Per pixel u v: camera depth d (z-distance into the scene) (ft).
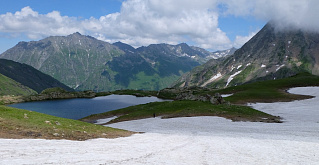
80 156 65.16
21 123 109.19
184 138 127.95
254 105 395.34
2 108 131.64
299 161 72.28
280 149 91.71
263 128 172.55
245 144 104.17
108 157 66.59
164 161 65.72
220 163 66.64
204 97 368.68
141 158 68.64
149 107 372.17
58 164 54.54
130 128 199.93
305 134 140.67
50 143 84.07
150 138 126.00
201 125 196.03
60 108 554.87
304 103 374.43
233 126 187.01
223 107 288.10
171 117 260.21
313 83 593.01
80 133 116.16
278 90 547.90
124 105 609.83
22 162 53.31
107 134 129.29
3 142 76.13
